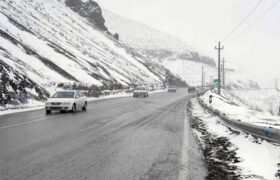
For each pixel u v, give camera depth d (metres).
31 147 9.41
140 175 6.72
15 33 51.09
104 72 69.50
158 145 10.20
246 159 8.27
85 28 113.75
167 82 132.12
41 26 71.31
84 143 10.18
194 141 11.16
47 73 43.19
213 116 19.14
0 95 23.33
